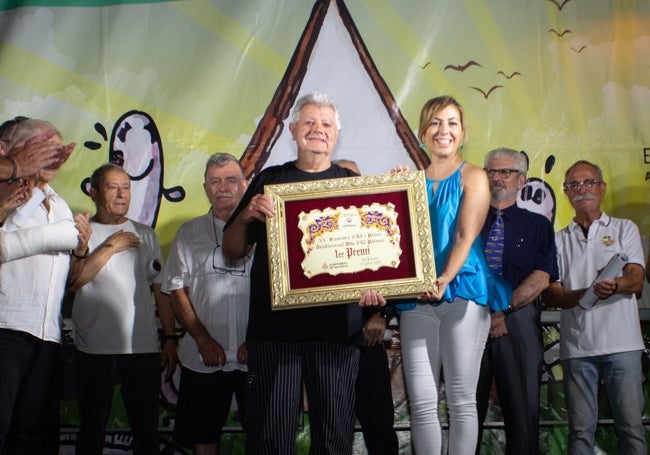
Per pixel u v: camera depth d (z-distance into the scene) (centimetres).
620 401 384
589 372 390
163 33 454
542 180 443
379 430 369
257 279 291
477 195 311
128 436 428
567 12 454
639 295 412
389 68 452
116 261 399
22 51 455
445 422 420
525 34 453
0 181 336
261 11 455
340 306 288
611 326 389
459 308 303
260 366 282
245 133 451
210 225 404
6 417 324
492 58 452
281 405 275
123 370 392
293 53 453
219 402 380
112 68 453
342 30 454
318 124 299
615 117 447
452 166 325
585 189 423
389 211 297
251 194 304
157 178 447
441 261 308
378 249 292
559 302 401
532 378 374
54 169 362
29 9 457
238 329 386
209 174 410
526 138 446
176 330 439
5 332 327
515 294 381
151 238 422
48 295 340
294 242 291
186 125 450
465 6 454
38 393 336
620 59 450
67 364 430
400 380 429
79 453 386
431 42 453
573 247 414
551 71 450
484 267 319
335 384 279
